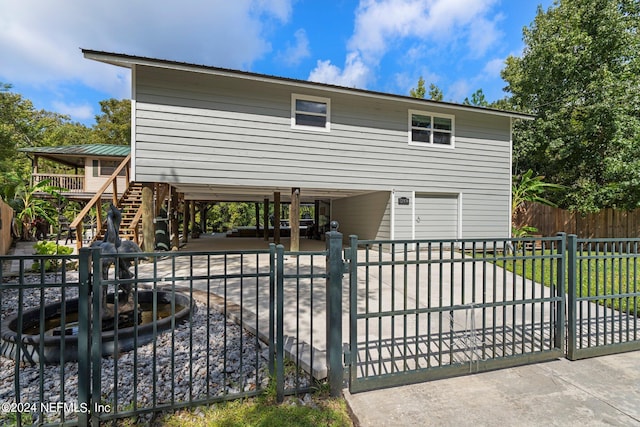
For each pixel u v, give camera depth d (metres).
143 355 2.82
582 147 11.73
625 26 10.77
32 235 12.59
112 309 3.67
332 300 2.34
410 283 5.91
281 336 2.25
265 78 7.59
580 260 3.03
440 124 9.85
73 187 16.59
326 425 2.01
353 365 2.39
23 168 21.95
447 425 2.02
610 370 2.76
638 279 5.68
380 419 2.09
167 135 7.30
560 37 11.98
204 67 7.05
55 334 3.15
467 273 6.70
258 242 13.17
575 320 2.96
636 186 8.97
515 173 14.39
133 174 7.11
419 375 2.54
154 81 7.20
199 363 2.68
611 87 10.25
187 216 13.92
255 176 8.02
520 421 2.07
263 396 2.27
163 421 2.02
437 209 9.94
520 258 2.88
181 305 4.20
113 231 3.65
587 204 10.55
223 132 7.72
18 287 1.94
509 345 3.19
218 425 1.99
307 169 8.51
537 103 13.47
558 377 2.64
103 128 28.36
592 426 2.02
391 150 9.31
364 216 11.31
